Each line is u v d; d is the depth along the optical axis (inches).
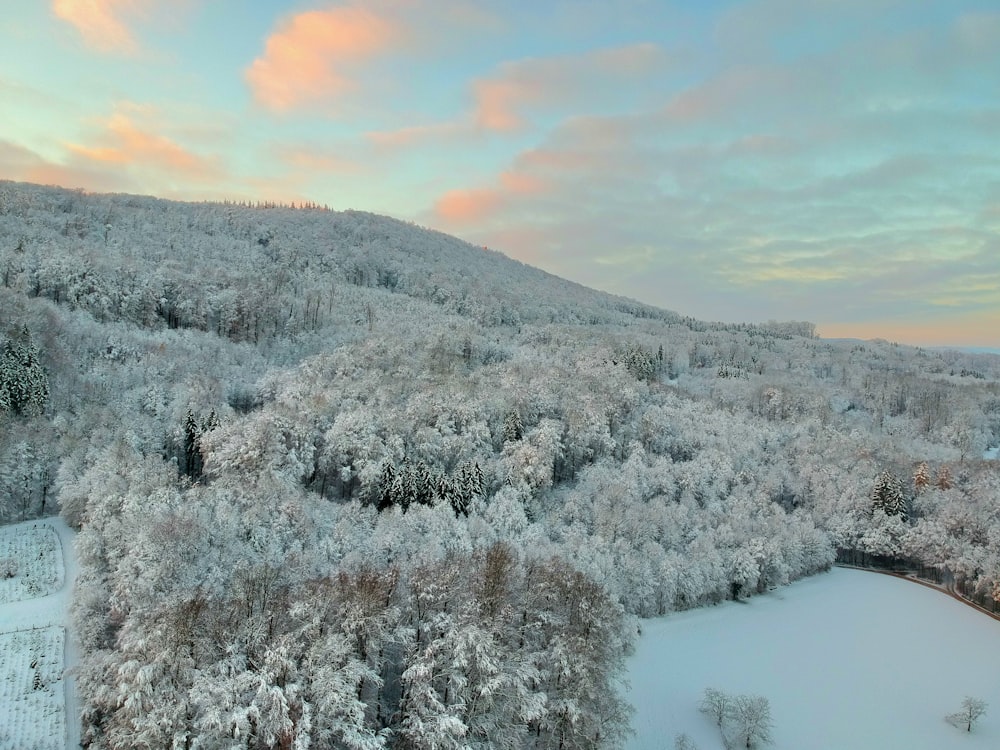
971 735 3034.0
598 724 2335.1
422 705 2030.0
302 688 1932.8
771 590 4717.0
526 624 2458.2
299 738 1824.6
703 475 5433.1
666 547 4527.6
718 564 4362.7
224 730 1852.9
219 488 3528.5
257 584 2375.7
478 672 2095.2
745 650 3686.0
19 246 6830.7
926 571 5305.1
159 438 4507.9
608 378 6796.3
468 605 2268.7
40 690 2503.7
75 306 6112.2
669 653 3545.8
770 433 6545.3
